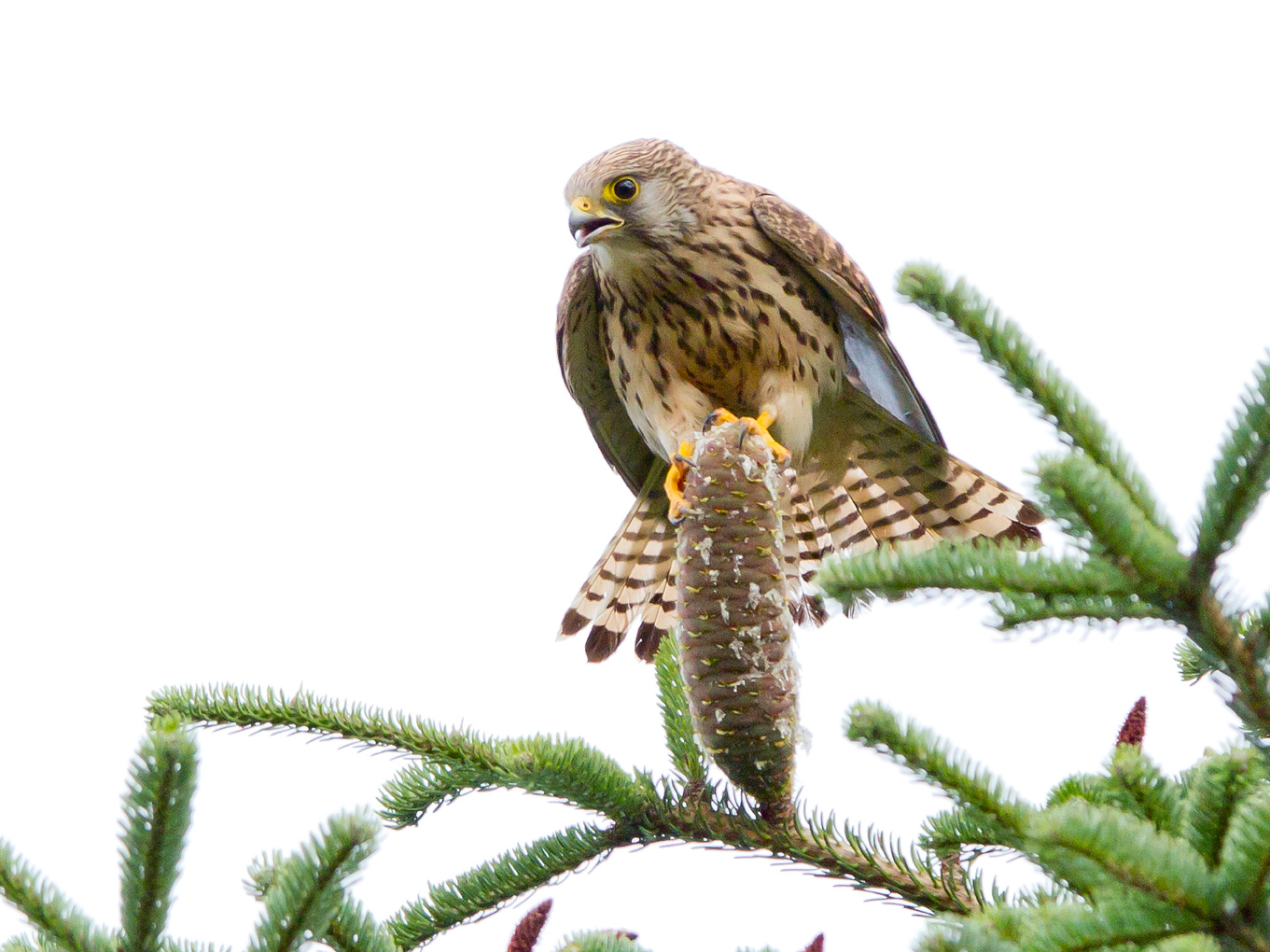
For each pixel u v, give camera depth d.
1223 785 4.34
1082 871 3.80
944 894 6.09
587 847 6.49
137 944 3.96
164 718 4.00
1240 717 4.39
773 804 6.23
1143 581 4.16
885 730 4.82
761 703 5.96
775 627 5.97
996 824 4.85
